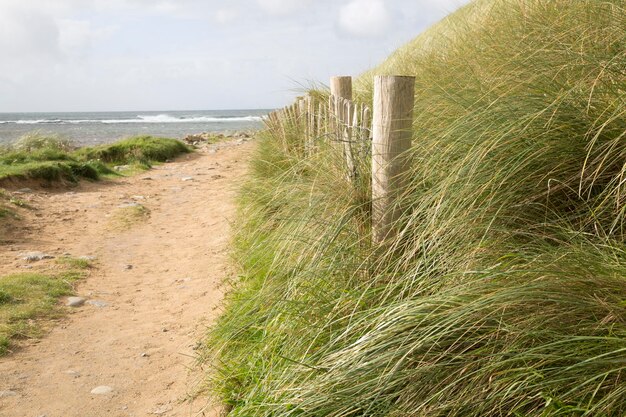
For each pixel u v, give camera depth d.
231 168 13.47
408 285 2.81
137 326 4.69
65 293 5.40
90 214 8.77
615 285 2.14
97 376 3.84
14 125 68.31
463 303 2.32
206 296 5.11
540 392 1.97
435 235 2.75
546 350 2.08
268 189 5.48
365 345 2.38
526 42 3.71
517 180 2.78
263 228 4.81
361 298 2.82
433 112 3.79
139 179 12.28
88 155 15.21
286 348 2.96
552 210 2.73
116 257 6.77
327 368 2.52
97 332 4.59
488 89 3.44
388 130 3.24
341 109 4.57
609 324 2.06
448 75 4.30
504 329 2.12
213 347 3.65
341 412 2.27
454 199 2.79
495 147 2.79
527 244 2.57
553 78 3.01
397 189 3.18
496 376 2.13
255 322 3.44
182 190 10.95
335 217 3.44
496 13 5.07
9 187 9.73
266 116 7.90
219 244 6.68
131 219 8.47
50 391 3.65
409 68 6.25
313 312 3.03
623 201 2.57
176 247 7.07
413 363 2.30
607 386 1.92
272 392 2.66
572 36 3.36
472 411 2.10
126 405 3.46
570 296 2.12
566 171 2.78
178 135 40.00
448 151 3.08
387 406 2.23
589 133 2.71
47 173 10.43
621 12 3.10
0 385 3.72
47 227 7.92
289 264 3.61
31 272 5.91
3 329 4.46
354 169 3.56
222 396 3.11
